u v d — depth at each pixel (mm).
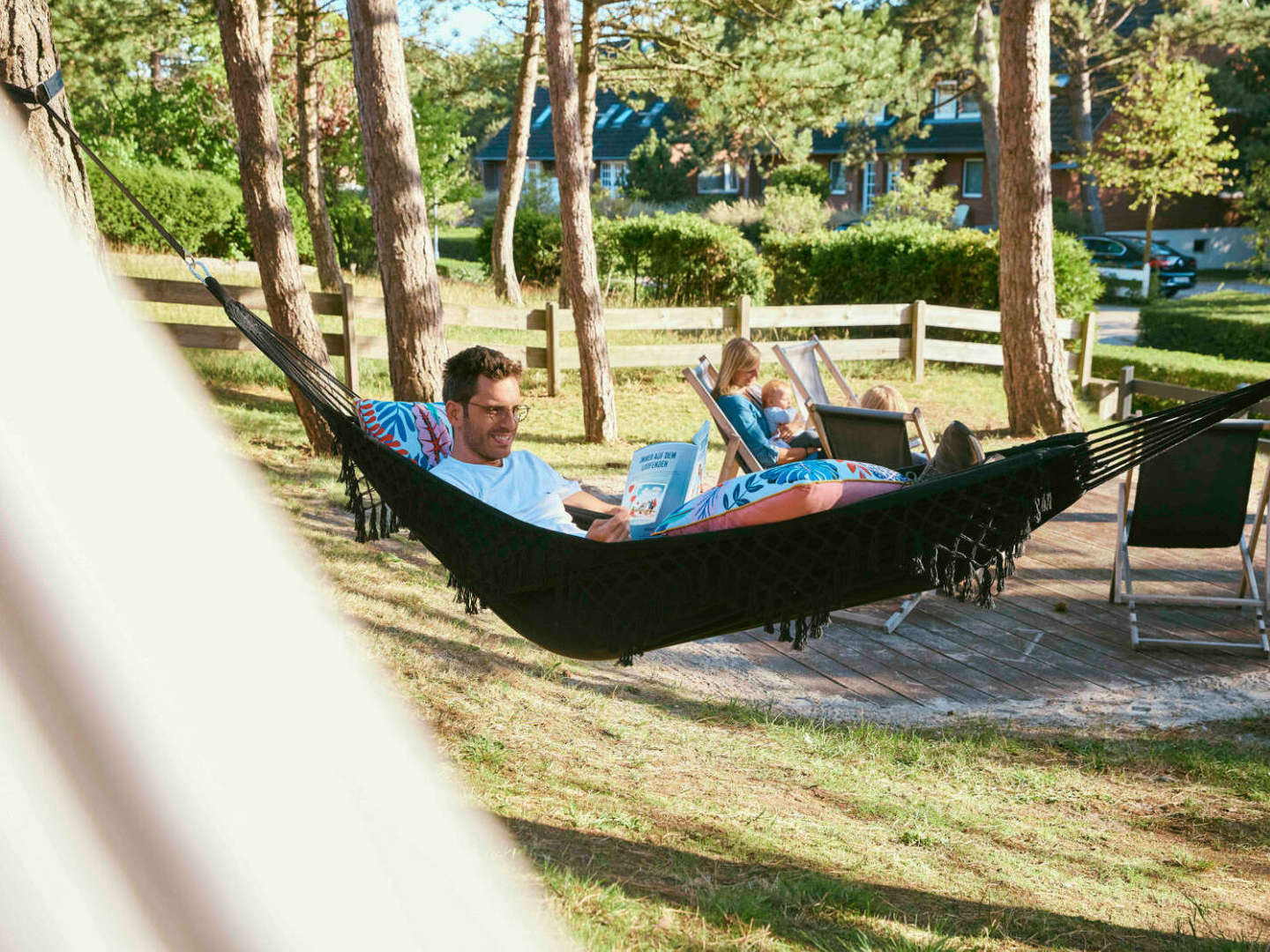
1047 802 4930
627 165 47031
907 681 6340
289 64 23031
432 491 3854
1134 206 30219
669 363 14078
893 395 6973
